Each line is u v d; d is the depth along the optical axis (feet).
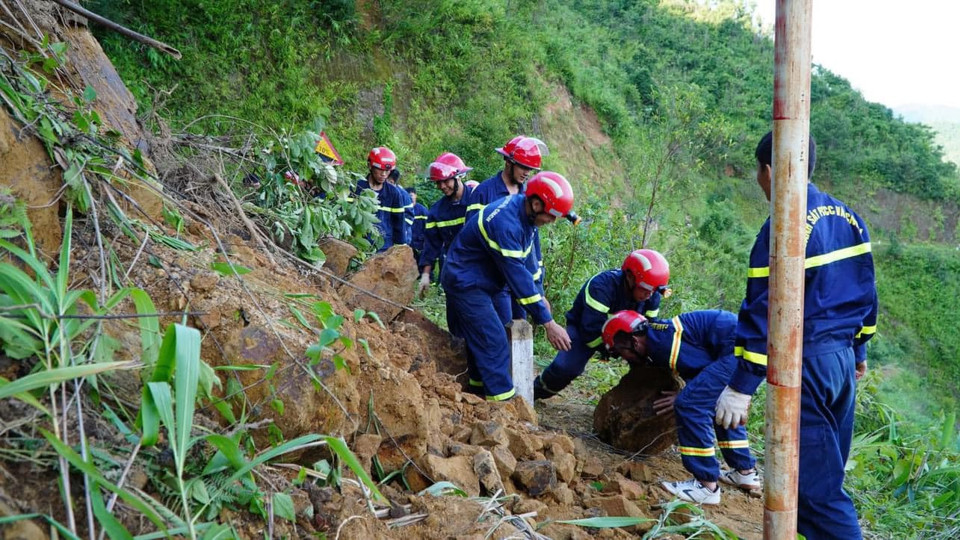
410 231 30.07
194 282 9.09
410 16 66.69
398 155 57.67
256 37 53.36
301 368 8.59
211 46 50.29
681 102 36.01
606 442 17.31
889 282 156.66
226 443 6.77
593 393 21.61
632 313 16.12
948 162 185.37
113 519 5.80
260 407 8.31
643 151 37.65
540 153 20.79
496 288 17.58
